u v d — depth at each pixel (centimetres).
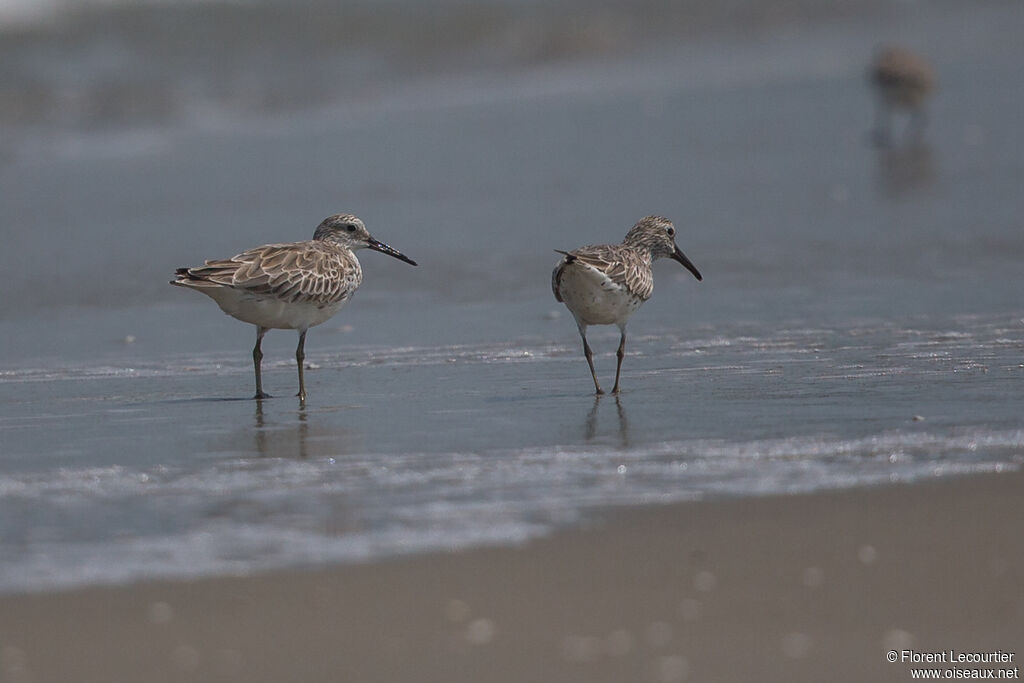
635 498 1008
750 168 2642
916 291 1752
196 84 3738
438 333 1667
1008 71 3481
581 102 3416
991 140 2784
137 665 758
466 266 2012
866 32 4200
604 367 1479
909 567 870
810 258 1962
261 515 988
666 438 1168
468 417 1276
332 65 3947
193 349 1648
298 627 802
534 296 1839
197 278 1361
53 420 1308
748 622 797
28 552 918
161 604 833
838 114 3141
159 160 2962
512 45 4122
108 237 2291
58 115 3447
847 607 815
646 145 2895
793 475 1052
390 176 2695
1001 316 1614
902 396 1283
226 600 838
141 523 975
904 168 2577
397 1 4512
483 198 2477
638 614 810
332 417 1297
